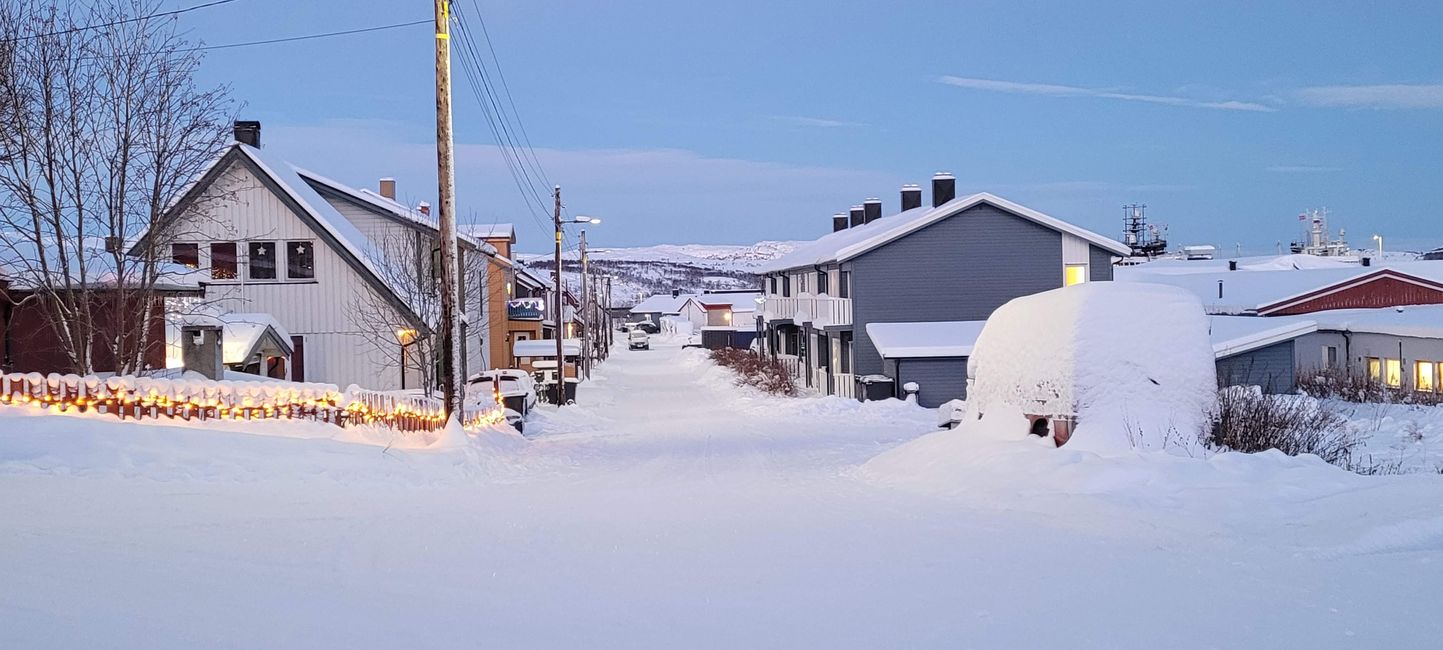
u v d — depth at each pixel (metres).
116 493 11.21
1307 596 6.73
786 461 18.89
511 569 8.02
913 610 6.66
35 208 19.05
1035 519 10.22
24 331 20.95
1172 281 57.31
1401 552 7.82
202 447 14.20
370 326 30.31
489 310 47.31
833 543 9.16
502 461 19.19
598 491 14.13
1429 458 17.61
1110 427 13.98
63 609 6.29
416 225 33.81
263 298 31.95
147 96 20.41
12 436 13.06
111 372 21.05
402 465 15.91
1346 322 41.41
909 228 40.41
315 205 32.97
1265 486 10.55
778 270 56.59
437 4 20.95
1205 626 6.12
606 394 49.16
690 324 148.62
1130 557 8.12
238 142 31.41
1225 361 34.56
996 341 16.59
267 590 7.05
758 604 6.88
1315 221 104.44
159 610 6.38
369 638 5.94
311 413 18.20
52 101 19.39
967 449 14.84
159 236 21.42
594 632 6.18
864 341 40.91
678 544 9.20
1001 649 5.77
